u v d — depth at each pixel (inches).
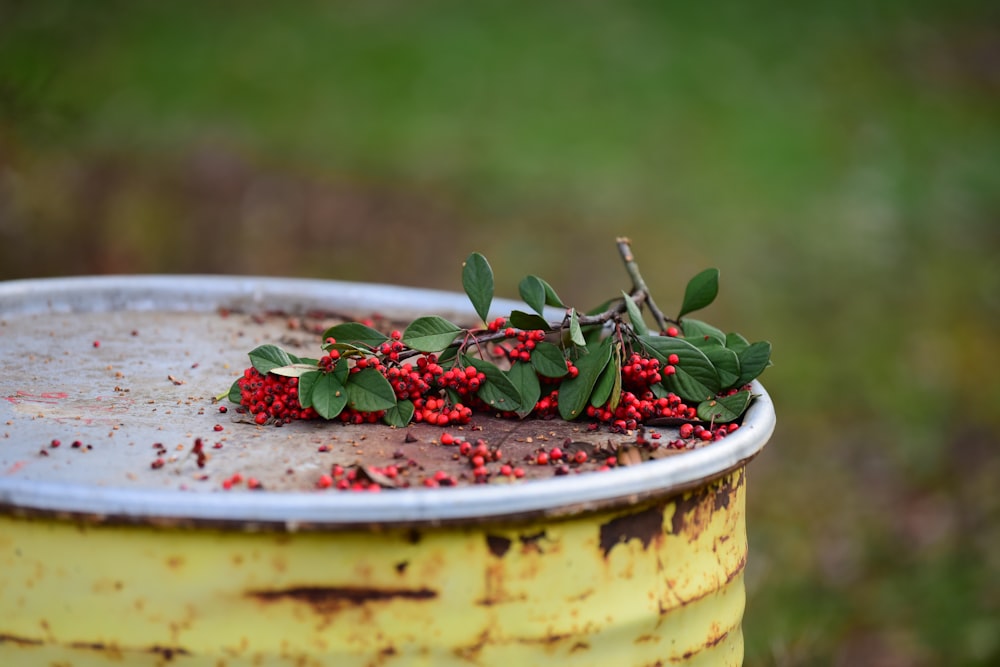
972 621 143.1
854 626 143.3
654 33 340.5
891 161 282.5
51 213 220.5
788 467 178.5
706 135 287.3
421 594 49.1
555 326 67.4
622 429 64.4
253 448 58.0
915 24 366.3
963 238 251.0
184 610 48.2
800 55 338.3
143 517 46.8
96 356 75.8
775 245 239.6
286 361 63.6
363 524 47.0
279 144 263.0
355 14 340.8
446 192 252.7
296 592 48.3
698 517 56.5
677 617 55.4
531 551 50.3
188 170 245.4
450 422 64.6
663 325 75.4
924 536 162.7
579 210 247.9
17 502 47.6
